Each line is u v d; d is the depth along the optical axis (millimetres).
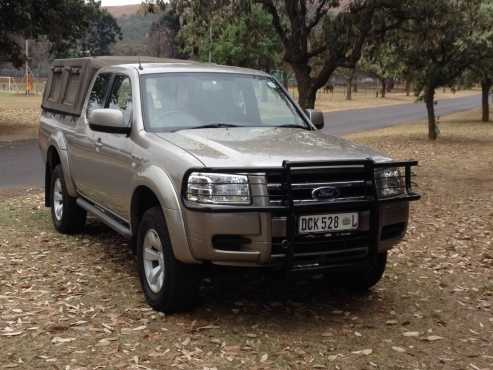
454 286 6293
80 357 4457
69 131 7578
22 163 15547
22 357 4441
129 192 5719
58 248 7375
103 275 6344
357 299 5840
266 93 6656
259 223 4688
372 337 4934
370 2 12594
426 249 7723
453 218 9688
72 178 7527
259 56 37062
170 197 4922
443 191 12430
